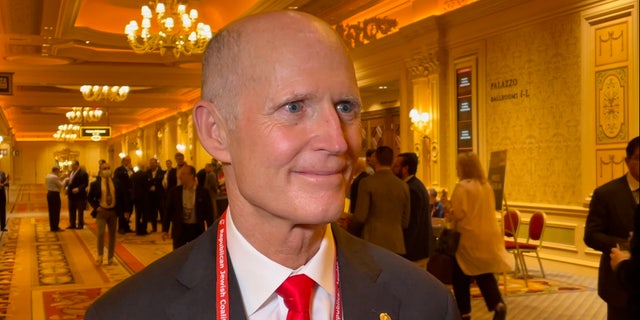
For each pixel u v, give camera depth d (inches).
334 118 33.7
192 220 251.8
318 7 422.0
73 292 277.3
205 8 517.3
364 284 39.5
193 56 582.6
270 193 33.7
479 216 184.4
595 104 301.7
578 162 311.6
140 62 580.4
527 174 343.9
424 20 405.1
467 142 388.5
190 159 896.3
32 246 439.5
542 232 299.3
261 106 33.6
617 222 129.9
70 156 1771.7
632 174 127.3
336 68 34.4
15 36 471.5
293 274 36.7
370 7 433.4
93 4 503.2
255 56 34.1
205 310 36.6
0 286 291.0
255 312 36.5
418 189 203.2
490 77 368.8
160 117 1110.4
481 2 362.9
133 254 396.8
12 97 765.9
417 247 200.4
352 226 193.8
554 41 324.2
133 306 36.6
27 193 1257.4
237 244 37.2
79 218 564.7
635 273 99.3
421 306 40.5
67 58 555.8
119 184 512.1
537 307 242.5
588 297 259.6
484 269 182.4
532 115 339.0
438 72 405.4
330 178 33.8
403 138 448.5
